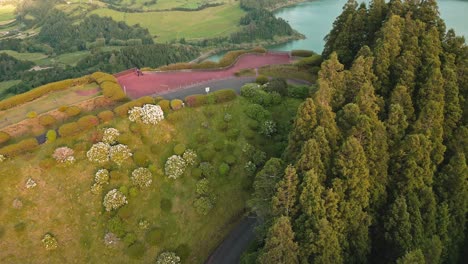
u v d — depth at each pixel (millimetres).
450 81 43062
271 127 52812
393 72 46812
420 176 37750
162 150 50781
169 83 65250
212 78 66938
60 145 48531
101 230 43812
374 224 37938
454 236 39531
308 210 33156
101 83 60750
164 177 48375
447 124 43031
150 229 44719
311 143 34875
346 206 34594
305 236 32969
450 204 39188
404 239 35281
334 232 33250
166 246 44094
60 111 53781
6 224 42469
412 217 36281
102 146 47969
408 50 47125
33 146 47688
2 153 46062
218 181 49312
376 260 37875
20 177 45250
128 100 57469
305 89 58750
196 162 50125
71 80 62000
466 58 48594
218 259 43844
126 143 49781
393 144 39562
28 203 43969
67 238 42938
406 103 42375
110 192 44906
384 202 38344
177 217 46094
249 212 47844
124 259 42562
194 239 45219
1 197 43812
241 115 55500
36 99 58469
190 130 53094
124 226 43969
